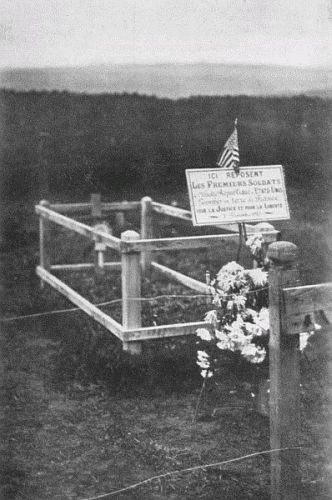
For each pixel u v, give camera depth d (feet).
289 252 8.59
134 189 16.58
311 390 12.64
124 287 13.56
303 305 8.73
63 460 10.59
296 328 8.72
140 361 12.94
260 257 12.30
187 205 17.15
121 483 10.18
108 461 10.62
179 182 15.64
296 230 14.87
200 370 12.77
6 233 14.12
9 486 10.08
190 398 12.10
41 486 10.07
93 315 14.12
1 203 13.83
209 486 10.19
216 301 11.68
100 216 18.12
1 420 11.22
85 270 18.95
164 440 11.01
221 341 11.55
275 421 9.08
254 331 11.24
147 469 10.48
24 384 12.00
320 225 14.80
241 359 12.53
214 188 11.72
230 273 11.72
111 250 20.27
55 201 15.62
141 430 11.23
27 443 10.80
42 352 12.90
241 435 11.19
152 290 17.80
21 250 14.60
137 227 18.70
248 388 12.42
